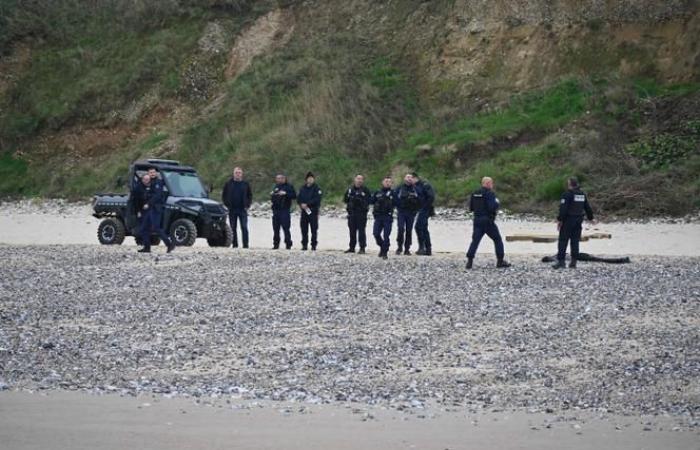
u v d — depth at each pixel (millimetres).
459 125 190375
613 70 190500
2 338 61375
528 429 43219
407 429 42969
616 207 159375
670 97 181000
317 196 108625
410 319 67438
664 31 191000
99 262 95875
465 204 167875
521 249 116938
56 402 47062
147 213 104438
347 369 54000
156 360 56031
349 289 79000
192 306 71938
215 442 40656
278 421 44062
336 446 40312
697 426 43906
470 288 79938
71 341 60719
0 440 40688
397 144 193125
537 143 179750
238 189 111312
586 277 85938
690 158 167375
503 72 199500
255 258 97938
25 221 170875
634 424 44156
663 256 103688
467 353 57812
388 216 99750
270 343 60250
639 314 69188
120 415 44844
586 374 53219
